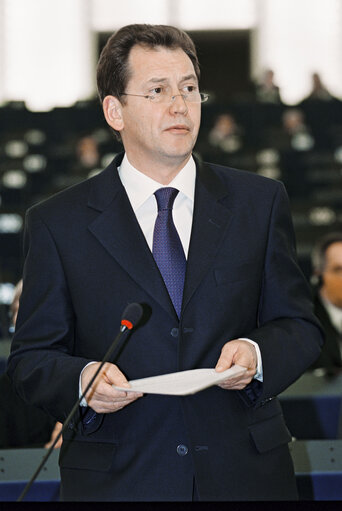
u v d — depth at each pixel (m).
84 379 2.75
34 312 3.04
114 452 2.88
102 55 3.24
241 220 3.08
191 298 2.94
